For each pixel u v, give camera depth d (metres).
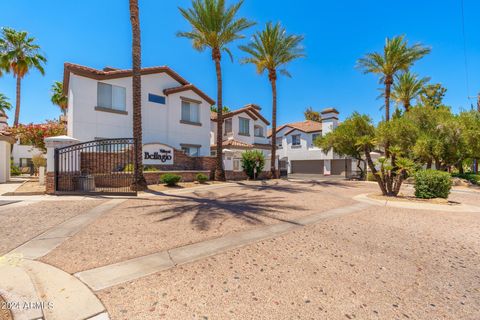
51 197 10.37
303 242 5.35
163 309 2.88
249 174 21.05
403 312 3.00
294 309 2.99
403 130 14.52
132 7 12.97
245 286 3.48
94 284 3.36
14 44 26.75
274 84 22.61
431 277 3.91
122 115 17.97
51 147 11.11
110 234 5.53
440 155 18.73
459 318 2.91
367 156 13.29
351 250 4.98
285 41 21.03
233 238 5.45
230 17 17.17
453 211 8.94
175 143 20.77
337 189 15.67
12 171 25.03
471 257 4.73
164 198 10.51
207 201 9.91
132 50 12.98
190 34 17.48
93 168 14.06
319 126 35.16
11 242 4.93
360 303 3.16
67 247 4.70
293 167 38.31
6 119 22.52
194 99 22.25
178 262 4.17
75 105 16.06
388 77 23.09
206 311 2.88
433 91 31.86
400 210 9.09
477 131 17.66
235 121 28.78
